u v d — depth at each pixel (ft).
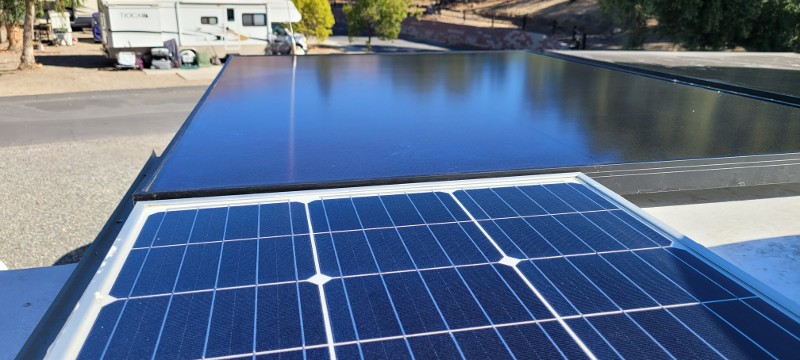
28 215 27.68
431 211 9.68
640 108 18.54
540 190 10.89
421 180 11.35
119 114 48.96
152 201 9.84
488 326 6.45
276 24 87.61
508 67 29.30
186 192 10.24
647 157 12.96
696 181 12.86
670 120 16.75
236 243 8.30
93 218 27.61
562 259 8.04
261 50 76.69
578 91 21.88
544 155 13.10
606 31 100.83
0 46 90.94
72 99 54.34
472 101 19.67
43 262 23.20
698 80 23.82
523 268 7.77
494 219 9.39
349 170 11.78
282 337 6.15
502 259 8.00
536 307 6.84
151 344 5.98
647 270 7.76
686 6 56.70
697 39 59.82
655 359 5.95
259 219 9.20
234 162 12.20
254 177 11.19
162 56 72.18
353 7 97.30
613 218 9.50
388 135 14.84
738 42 59.47
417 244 8.42
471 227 9.04
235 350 5.92
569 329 6.43
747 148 13.66
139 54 72.64
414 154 13.08
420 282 7.34
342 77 25.13
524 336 6.29
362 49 102.27
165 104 53.06
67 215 27.86
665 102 19.60
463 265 7.80
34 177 32.96
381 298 6.95
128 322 6.33
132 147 39.37
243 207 9.72
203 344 6.00
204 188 10.41
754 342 6.24
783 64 31.96
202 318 6.44
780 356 6.03
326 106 18.52
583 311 6.78
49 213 28.02
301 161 12.40
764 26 57.21
